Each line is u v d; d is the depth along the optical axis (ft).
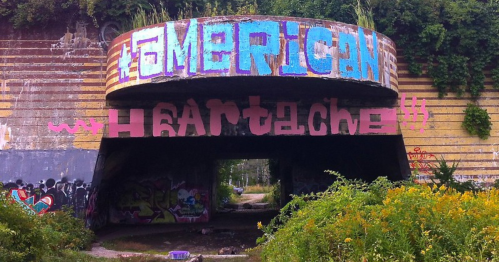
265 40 44.16
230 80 45.60
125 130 53.52
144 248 49.19
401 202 19.39
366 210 20.11
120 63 49.39
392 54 52.16
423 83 56.70
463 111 56.29
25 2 55.36
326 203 21.63
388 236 18.28
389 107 55.36
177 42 45.11
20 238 29.30
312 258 18.83
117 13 55.21
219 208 101.55
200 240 54.75
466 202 20.72
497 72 56.59
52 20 55.88
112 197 70.69
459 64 55.77
